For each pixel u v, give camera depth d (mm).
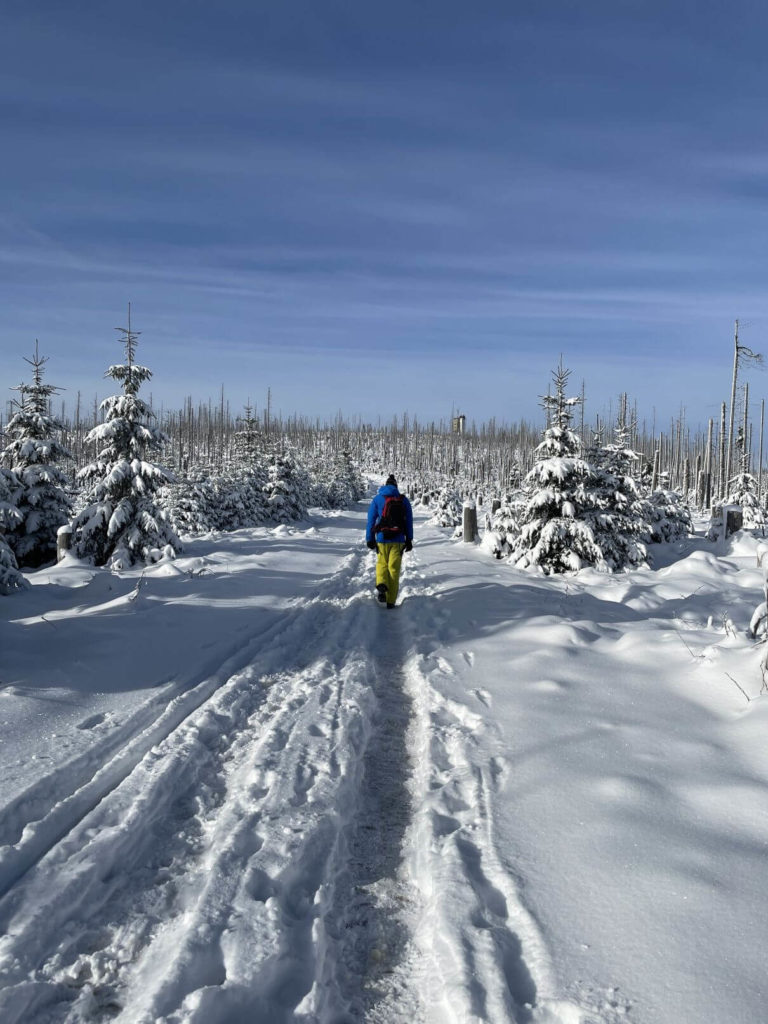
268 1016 2047
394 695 5207
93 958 2285
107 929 2455
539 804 3227
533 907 2473
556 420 11992
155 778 3506
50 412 17891
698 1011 1944
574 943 2277
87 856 2797
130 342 13711
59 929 2434
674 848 2785
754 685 4473
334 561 13391
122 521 12719
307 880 2785
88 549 13125
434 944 2365
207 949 2256
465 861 2783
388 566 8500
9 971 2162
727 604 7906
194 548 14336
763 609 5270
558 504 11484
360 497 60906
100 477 13375
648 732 4023
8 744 3889
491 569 11281
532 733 4094
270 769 3688
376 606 8656
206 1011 1960
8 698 4562
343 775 3641
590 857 2764
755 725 3926
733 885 2518
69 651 5766
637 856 2742
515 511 13469
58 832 3061
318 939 2383
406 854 3051
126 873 2799
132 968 2258
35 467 17016
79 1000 2088
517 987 2123
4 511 12242
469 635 6676
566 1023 1950
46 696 4695
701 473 35406
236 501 25062
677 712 4387
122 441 13461
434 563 12312
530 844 2889
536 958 2211
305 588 9922
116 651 5871
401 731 4488
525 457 83375
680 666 5242
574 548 11375
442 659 5871
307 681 5340
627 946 2244
